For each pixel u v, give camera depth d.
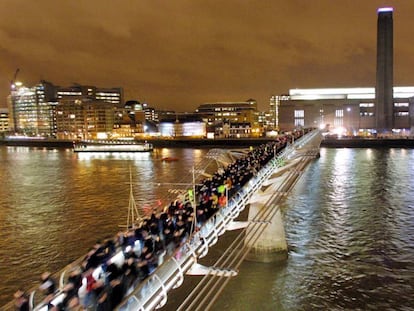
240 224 29.05
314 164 108.06
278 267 35.59
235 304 29.78
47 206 64.94
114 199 68.38
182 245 20.23
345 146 172.25
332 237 44.44
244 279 33.50
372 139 171.50
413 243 42.59
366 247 41.31
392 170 96.00
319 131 114.69
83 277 17.70
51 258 40.94
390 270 35.78
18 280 35.88
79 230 50.34
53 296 16.28
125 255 19.92
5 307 16.52
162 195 69.44
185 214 24.83
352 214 54.28
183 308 28.19
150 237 21.58
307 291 31.84
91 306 16.27
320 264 36.69
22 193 77.38
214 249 38.78
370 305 30.17
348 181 79.88
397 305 30.20
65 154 175.25
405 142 169.25
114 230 49.91
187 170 106.06
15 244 45.44
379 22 197.75
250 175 34.81
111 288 16.94
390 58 197.88
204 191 29.97
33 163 135.62
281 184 37.06
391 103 199.75
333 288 32.41
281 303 30.12
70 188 81.38
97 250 20.05
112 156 159.12
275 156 42.44
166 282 18.19
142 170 109.50
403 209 57.09
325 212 55.19
